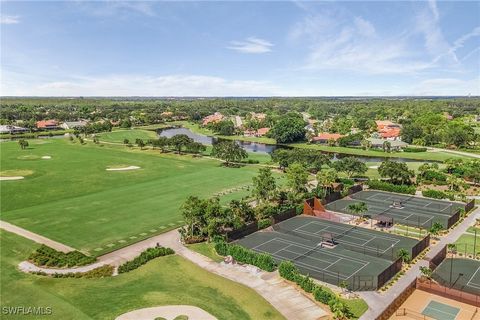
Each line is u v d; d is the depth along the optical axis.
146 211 94.25
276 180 130.12
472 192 118.06
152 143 189.88
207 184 123.38
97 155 176.50
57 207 96.56
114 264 65.19
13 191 111.06
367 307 52.66
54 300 52.62
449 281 60.81
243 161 166.75
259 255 64.50
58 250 70.62
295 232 82.44
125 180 127.62
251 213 86.50
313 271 63.69
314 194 105.81
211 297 54.41
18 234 78.12
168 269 63.25
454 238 79.94
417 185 124.75
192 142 182.00
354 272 63.38
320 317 50.09
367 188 122.25
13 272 61.41
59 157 169.12
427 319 49.44
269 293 56.12
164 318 48.78
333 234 81.38
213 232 76.00
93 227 82.75
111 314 49.44
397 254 68.56
